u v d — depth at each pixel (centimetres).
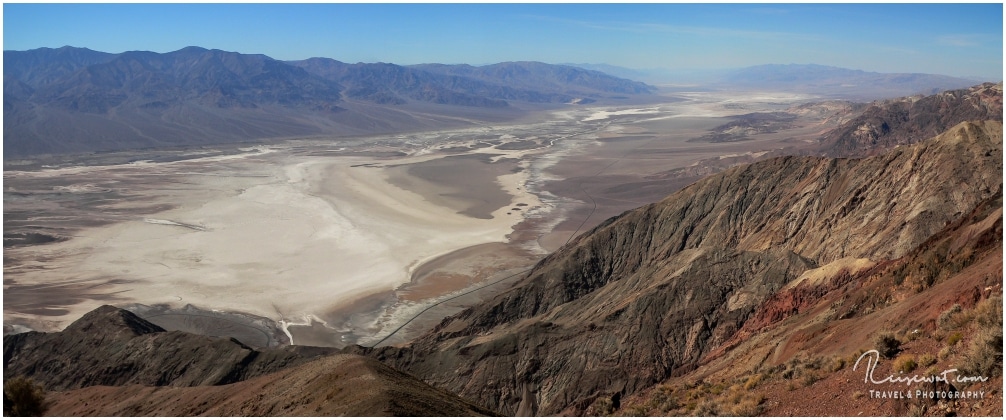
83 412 3616
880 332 2067
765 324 4094
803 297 4028
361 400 2362
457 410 2470
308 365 3155
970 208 4722
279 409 2659
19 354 5716
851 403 1633
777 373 2183
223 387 3428
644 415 2384
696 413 2083
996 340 1426
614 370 4244
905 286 3016
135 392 3788
